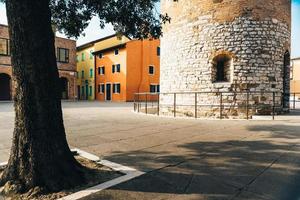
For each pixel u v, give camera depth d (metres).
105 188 4.41
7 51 34.47
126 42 37.16
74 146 7.34
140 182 4.63
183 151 6.63
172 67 16.77
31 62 4.54
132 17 7.82
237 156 6.09
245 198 3.98
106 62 41.31
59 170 4.60
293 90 44.25
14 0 4.46
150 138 8.32
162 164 5.60
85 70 46.59
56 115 4.80
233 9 14.38
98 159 5.98
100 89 42.72
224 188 4.35
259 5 14.26
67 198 4.08
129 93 37.53
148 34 8.19
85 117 14.60
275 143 7.29
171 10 16.97
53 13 7.97
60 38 39.28
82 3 7.93
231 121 11.98
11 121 13.07
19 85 4.61
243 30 14.27
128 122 12.21
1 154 6.64
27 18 4.48
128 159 6.00
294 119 11.97
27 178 4.44
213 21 14.78
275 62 14.60
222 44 14.58
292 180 4.62
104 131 9.74
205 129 9.81
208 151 6.58
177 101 16.36
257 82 14.26
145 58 38.88
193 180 4.70
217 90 14.69
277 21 14.70
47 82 4.69
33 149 4.52
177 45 16.39
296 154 6.18
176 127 10.45
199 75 15.26
